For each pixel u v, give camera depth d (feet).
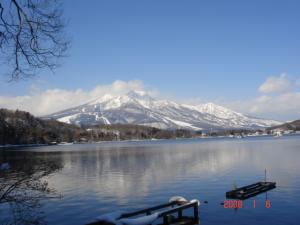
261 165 208.74
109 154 379.55
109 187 143.23
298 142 574.97
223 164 224.94
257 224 83.97
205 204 105.29
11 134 559.38
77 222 89.97
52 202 111.34
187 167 212.23
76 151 463.42
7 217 83.71
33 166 69.21
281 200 107.34
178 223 82.58
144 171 198.29
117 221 69.31
